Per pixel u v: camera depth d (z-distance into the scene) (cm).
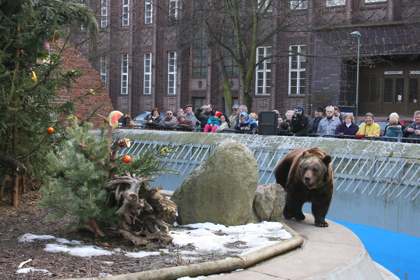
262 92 3734
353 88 3256
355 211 1007
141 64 4419
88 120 697
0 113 598
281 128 1480
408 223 936
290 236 575
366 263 522
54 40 691
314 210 661
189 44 3064
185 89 4169
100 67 4119
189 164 1277
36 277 410
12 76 622
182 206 645
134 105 4453
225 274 446
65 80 682
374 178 990
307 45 3438
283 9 2827
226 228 608
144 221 529
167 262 461
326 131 1359
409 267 747
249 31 2744
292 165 670
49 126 644
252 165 644
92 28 912
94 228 527
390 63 3188
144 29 4388
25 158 647
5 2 662
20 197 701
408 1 3031
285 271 458
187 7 2966
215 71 3975
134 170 561
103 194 518
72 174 508
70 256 470
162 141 1338
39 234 541
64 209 515
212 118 1664
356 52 3089
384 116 3234
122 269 437
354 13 3177
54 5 729
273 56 2872
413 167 951
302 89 3559
